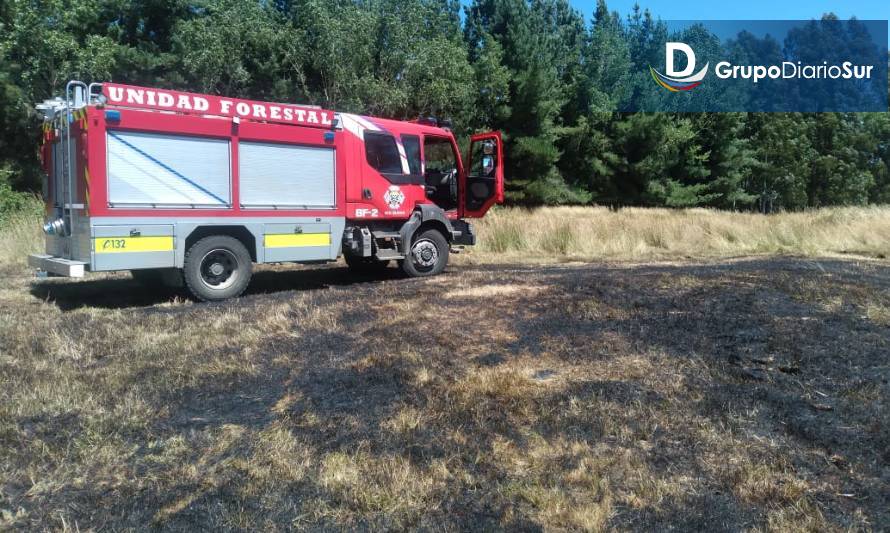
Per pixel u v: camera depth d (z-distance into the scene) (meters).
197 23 20.80
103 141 7.62
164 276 8.69
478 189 11.47
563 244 16.00
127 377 5.14
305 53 21.31
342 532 3.08
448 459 3.74
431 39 23.38
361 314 7.25
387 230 10.51
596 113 35.09
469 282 9.45
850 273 9.80
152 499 3.38
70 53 20.25
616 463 3.70
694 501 3.31
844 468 3.64
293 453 3.84
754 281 8.64
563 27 45.62
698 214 21.66
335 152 9.62
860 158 50.75
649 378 5.00
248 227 8.78
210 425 4.27
